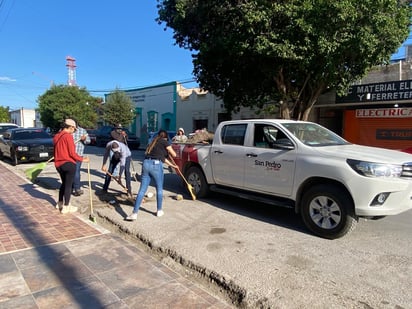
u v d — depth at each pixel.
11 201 6.94
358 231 5.26
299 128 5.83
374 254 4.32
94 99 40.69
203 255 4.20
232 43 11.23
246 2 10.70
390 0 10.04
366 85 14.40
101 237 4.79
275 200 5.67
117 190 8.34
